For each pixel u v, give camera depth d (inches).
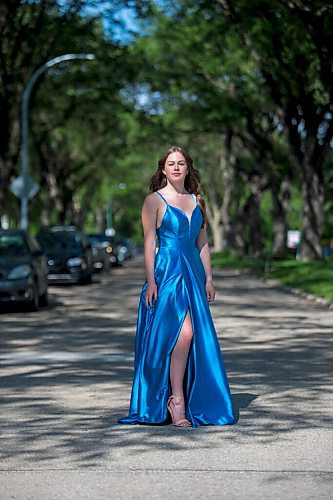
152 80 1737.2
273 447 286.4
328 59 1157.1
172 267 319.3
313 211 1627.7
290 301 989.8
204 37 1551.4
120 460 270.2
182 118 1802.4
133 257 3609.7
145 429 314.3
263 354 531.2
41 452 282.4
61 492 236.2
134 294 1128.8
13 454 280.1
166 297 316.5
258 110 1706.4
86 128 2242.9
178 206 323.6
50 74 1705.2
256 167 2231.8
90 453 279.7
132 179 3157.0
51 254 1353.3
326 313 829.8
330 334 645.3
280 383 420.5
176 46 1680.6
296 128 1555.1
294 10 1050.7
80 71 1691.7
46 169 2299.5
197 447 286.2
